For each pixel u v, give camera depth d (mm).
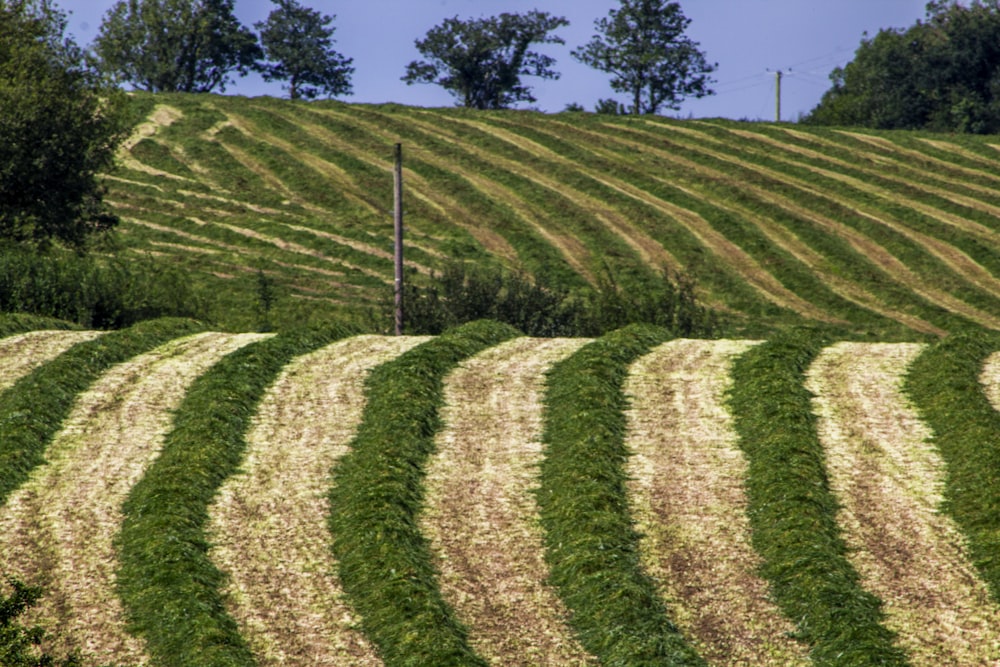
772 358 65812
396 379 64562
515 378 65938
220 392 62750
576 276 143375
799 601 41062
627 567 43531
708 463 52969
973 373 62031
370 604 41844
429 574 43812
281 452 55594
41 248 116375
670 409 60000
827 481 50344
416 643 38938
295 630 40438
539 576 43969
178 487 50344
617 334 73438
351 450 55719
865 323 129625
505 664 38344
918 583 41969
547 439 56562
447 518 48438
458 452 55188
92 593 42656
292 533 47281
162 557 44312
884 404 59344
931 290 140375
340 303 127500
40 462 54500
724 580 43062
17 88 111625
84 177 119250
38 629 36094
